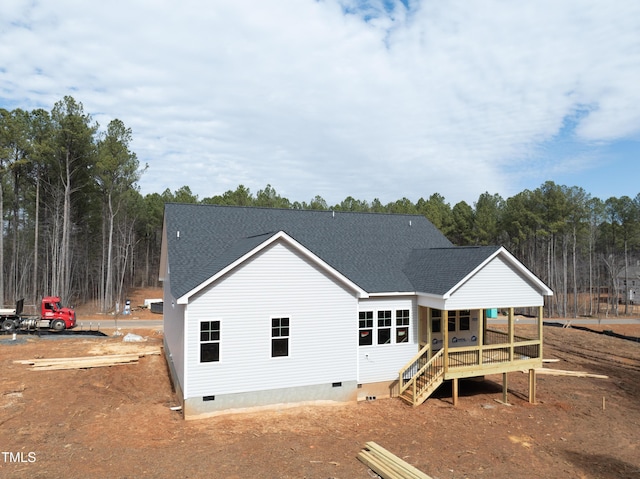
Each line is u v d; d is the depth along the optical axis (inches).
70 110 1743.4
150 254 3356.3
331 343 653.3
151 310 1807.3
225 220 848.9
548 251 2593.5
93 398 650.8
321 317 646.5
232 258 604.7
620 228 2935.5
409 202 3189.0
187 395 567.5
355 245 864.9
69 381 726.5
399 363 724.7
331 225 921.5
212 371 581.3
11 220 2198.6
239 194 2768.2
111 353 935.0
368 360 702.5
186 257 711.1
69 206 1873.8
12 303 1975.9
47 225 1994.3
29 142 1691.7
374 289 708.7
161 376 788.0
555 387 837.8
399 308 729.0
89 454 455.5
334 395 655.8
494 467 474.3
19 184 1975.9
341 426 570.9
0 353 922.7
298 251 633.0
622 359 1140.5
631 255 3592.5
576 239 2677.2
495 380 874.1
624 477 471.2
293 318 629.0
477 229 2684.5
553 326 1692.9
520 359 730.8
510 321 722.8
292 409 623.2
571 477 463.5
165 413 591.2
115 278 2443.4
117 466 429.1
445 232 2753.4
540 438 573.6
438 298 678.5
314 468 441.7
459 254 753.0
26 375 756.6
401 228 980.6
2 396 640.4
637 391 836.0
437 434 564.1
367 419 604.4
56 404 615.2
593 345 1311.5
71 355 912.9
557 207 2357.3
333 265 761.6
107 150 1834.4
